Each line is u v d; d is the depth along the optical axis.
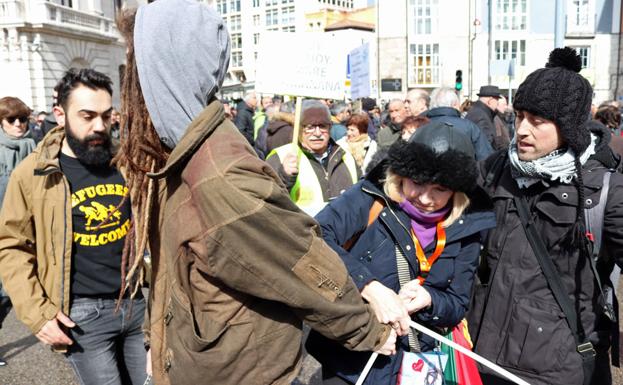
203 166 1.23
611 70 35.50
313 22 62.00
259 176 1.24
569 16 35.25
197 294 1.30
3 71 25.86
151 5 1.30
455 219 1.86
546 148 1.87
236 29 79.69
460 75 18.39
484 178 2.14
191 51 1.26
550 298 1.94
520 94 1.88
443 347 1.95
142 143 1.37
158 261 1.50
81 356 2.23
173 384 1.37
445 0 34.47
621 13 34.94
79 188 2.21
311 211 3.68
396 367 1.87
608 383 2.02
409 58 35.16
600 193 1.86
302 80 3.76
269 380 1.33
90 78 2.15
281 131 5.58
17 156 4.86
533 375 1.92
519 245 1.97
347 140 5.83
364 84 8.14
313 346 1.97
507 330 1.96
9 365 3.96
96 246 2.21
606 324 1.97
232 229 1.19
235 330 1.29
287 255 1.25
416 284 1.81
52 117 8.54
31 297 2.11
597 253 1.92
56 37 27.06
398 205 1.90
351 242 2.00
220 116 1.27
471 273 1.92
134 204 1.48
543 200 1.92
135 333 2.38
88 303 2.22
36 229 2.16
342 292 1.35
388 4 35.06
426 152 1.74
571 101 1.78
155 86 1.26
